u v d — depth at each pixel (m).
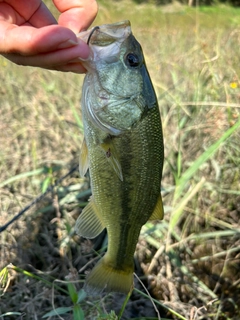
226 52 0.66
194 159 0.51
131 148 0.27
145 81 0.27
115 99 0.26
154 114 0.27
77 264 0.42
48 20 0.32
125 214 0.28
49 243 0.43
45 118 0.61
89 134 0.27
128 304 0.39
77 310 0.30
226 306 0.40
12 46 0.23
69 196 0.47
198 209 0.47
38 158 0.54
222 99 0.52
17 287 0.38
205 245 0.45
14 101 0.66
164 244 0.43
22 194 0.48
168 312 0.39
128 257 0.29
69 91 0.70
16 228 0.44
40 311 0.36
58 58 0.23
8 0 0.31
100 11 1.35
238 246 0.44
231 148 0.51
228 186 0.49
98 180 0.27
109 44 0.26
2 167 0.52
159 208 0.29
